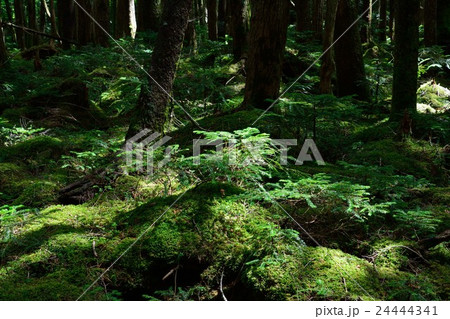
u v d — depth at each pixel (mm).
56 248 3305
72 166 5027
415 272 3088
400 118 5961
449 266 3125
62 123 6910
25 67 10539
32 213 3855
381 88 9000
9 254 3303
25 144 5516
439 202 3994
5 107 7348
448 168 5125
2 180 4680
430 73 9859
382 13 16328
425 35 11180
